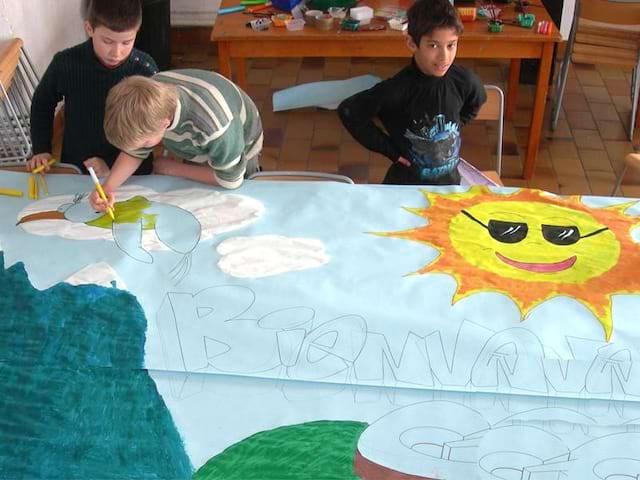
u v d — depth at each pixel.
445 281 1.48
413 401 1.25
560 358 1.31
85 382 1.29
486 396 1.25
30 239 1.60
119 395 1.26
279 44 2.94
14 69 2.62
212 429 1.21
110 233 1.61
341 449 1.17
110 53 1.78
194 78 1.63
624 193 3.17
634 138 3.53
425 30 1.93
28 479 1.14
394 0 3.14
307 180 1.86
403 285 1.47
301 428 1.21
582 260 1.54
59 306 1.43
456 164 2.22
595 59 3.37
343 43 2.92
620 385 1.27
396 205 1.71
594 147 3.47
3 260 1.54
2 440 1.19
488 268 1.51
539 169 3.32
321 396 1.26
